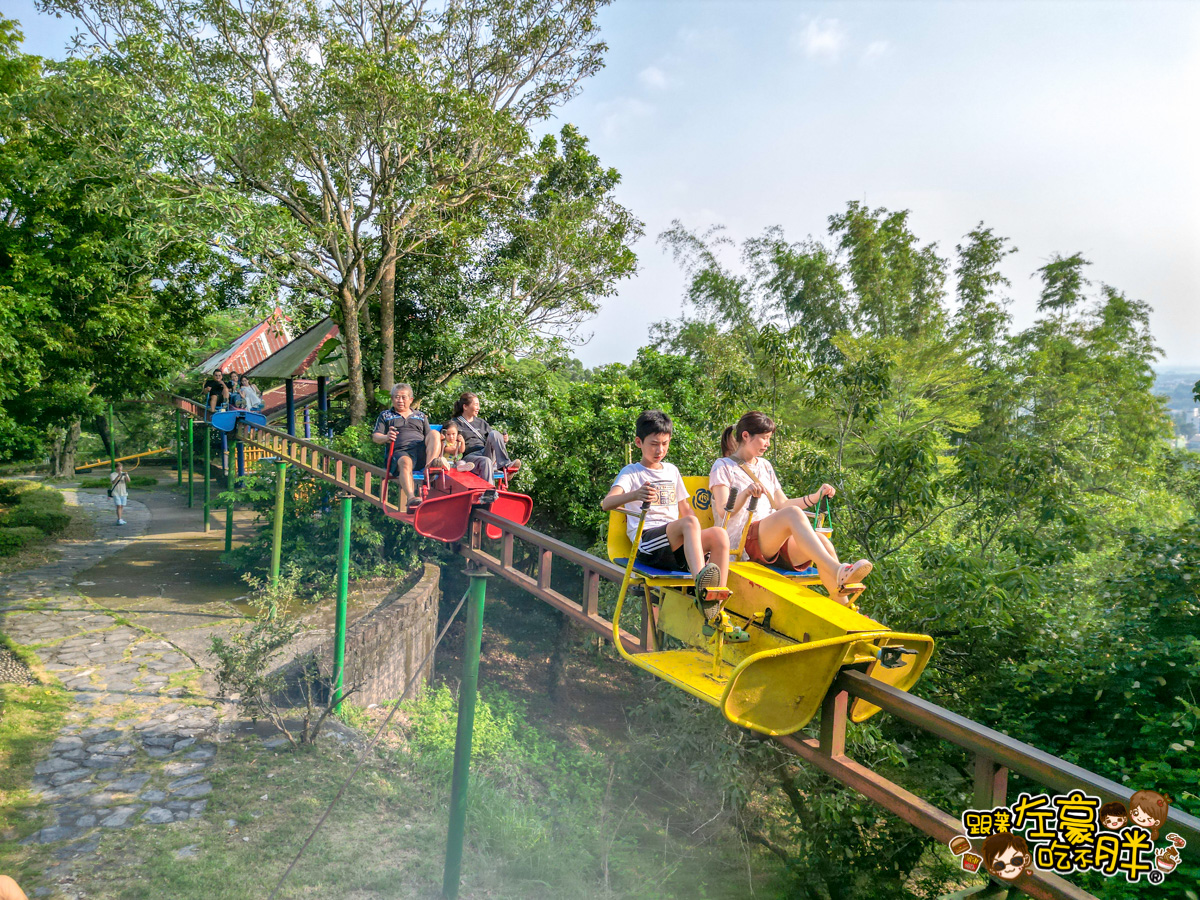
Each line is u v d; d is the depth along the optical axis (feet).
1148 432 111.65
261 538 51.88
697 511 11.65
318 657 32.78
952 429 74.79
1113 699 25.77
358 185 57.36
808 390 44.50
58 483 104.01
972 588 28.84
